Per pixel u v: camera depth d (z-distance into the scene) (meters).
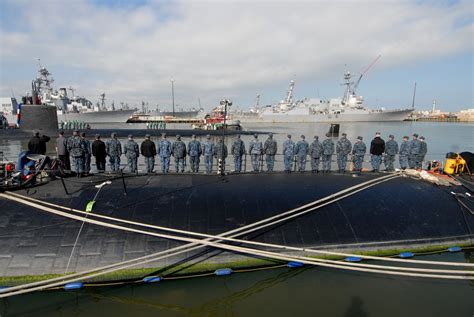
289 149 13.70
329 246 7.46
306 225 7.79
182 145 13.81
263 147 14.22
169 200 8.20
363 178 10.69
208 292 6.55
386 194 9.31
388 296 6.48
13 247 6.46
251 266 7.10
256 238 7.30
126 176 10.01
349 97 108.56
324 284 6.85
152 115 111.56
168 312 6.04
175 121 97.12
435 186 10.05
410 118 117.69
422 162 15.11
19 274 6.16
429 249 7.89
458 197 9.28
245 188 9.20
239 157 14.04
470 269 7.41
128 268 6.55
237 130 65.88
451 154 11.19
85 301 6.23
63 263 6.37
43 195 8.08
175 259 6.77
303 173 11.36
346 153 14.28
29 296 6.18
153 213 7.62
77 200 7.95
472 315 5.95
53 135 24.50
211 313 6.03
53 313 5.93
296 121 109.12
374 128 83.19
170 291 6.50
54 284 6.09
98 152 13.09
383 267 6.65
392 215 8.42
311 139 53.16
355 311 6.03
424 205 8.91
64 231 6.87
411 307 6.15
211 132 56.16
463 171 10.94
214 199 8.38
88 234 6.87
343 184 9.93
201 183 9.48
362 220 8.15
